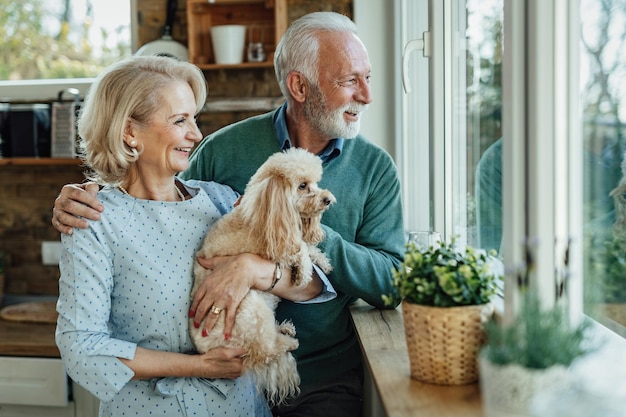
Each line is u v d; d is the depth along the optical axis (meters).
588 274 1.23
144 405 1.58
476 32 1.69
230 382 1.66
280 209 1.64
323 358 2.02
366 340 1.58
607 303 1.18
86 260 1.53
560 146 1.07
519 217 1.10
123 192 1.63
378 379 1.27
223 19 2.96
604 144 1.15
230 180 2.03
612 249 1.15
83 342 1.49
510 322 1.10
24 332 2.75
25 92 3.24
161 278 1.60
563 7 1.05
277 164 1.67
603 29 1.13
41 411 2.67
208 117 3.05
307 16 1.96
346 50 1.88
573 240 1.07
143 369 1.52
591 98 1.19
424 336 1.21
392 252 1.96
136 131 1.59
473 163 1.76
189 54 2.90
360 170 1.98
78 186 1.60
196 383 1.62
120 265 1.58
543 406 0.90
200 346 1.60
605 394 0.90
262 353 1.62
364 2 2.85
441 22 1.80
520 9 1.08
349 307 1.96
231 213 1.70
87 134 1.61
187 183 1.83
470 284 1.19
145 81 1.57
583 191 1.23
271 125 2.04
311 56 1.89
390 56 2.86
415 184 2.62
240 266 1.62
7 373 2.62
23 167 3.21
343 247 1.83
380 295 1.86
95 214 1.55
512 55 1.09
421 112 2.50
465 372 1.21
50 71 3.31
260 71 2.99
